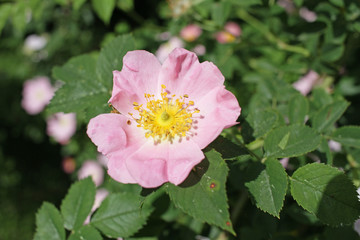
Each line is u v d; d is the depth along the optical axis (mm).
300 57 240
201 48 286
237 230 191
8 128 510
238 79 288
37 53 444
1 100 498
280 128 146
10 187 517
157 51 306
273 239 178
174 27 265
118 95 131
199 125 133
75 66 175
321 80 242
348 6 194
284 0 296
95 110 161
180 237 193
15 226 488
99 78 167
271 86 210
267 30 257
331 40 208
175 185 120
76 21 407
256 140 153
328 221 131
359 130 165
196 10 256
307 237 181
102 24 421
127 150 129
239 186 166
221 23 246
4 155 524
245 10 263
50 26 416
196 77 134
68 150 410
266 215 178
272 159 141
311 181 134
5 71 483
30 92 420
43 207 172
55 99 167
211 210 114
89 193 171
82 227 166
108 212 169
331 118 172
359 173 176
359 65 239
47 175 523
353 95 228
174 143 133
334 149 201
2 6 241
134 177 122
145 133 134
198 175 120
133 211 168
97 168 363
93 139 126
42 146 518
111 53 167
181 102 135
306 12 283
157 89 137
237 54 287
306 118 183
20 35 419
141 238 184
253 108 209
